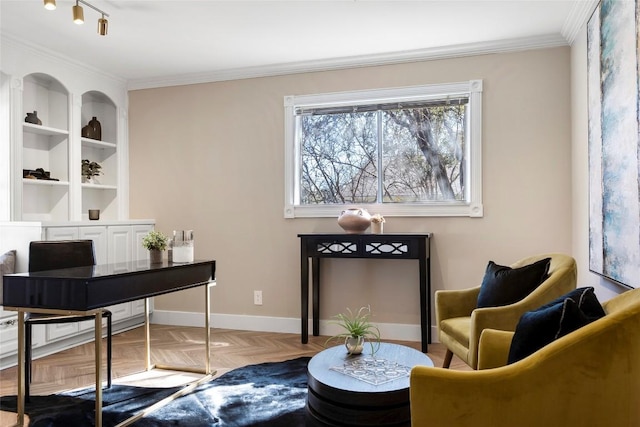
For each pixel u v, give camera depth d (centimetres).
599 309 165
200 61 441
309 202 456
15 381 315
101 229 426
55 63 421
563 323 151
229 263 470
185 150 485
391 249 386
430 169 424
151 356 373
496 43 392
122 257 449
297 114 454
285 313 454
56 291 222
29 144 426
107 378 310
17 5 326
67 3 322
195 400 278
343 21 352
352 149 444
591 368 135
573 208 375
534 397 138
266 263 459
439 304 305
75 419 253
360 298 430
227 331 457
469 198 409
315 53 420
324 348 393
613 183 256
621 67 241
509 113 396
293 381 310
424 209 414
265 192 460
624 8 236
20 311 230
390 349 258
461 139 416
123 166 500
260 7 328
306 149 457
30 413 262
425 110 425
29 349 281
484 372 142
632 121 225
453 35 379
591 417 136
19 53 387
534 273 269
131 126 503
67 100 438
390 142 434
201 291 480
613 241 257
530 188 391
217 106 475
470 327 257
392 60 422
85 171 468
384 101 432
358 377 213
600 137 283
